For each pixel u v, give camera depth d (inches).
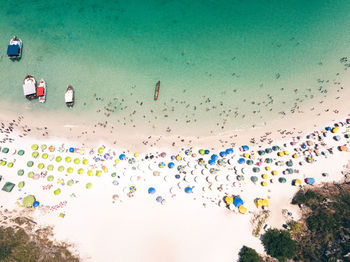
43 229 1226.6
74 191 1330.0
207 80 1568.7
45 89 1518.2
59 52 1590.8
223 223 1264.8
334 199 1210.6
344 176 1314.0
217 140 1449.3
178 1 1742.1
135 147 1444.4
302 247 1120.2
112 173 1371.8
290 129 1441.9
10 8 1644.9
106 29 1649.9
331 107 1456.7
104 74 1565.0
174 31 1665.8
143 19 1678.2
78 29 1638.8
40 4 1656.0
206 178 1355.8
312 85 1512.1
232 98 1526.8
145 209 1304.1
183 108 1513.3
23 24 1626.5
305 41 1617.9
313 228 1155.3
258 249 1188.5
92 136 1461.6
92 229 1250.6
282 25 1664.6
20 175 1343.5
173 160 1411.2
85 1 1675.7
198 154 1422.2
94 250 1204.5
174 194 1331.2
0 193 1309.1
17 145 1413.6
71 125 1480.1
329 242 1093.1
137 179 1363.2
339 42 1587.1
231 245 1213.7
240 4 1731.1
